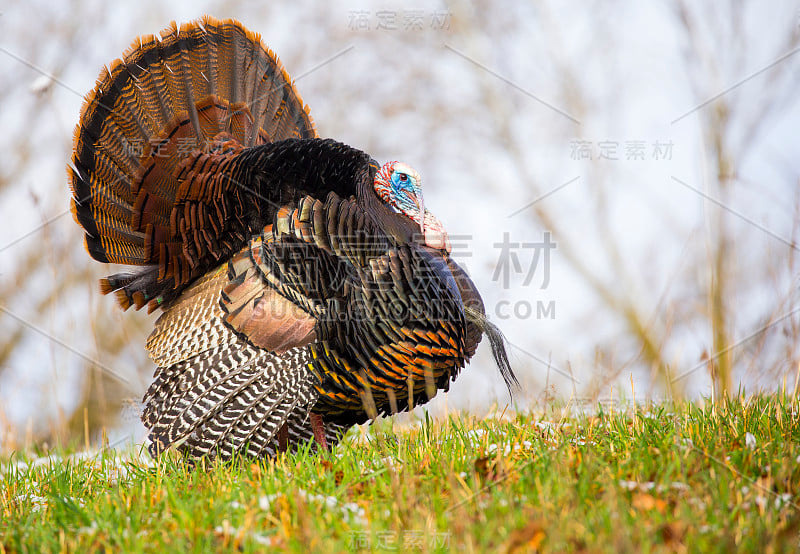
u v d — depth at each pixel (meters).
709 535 10.16
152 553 10.97
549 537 10.06
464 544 10.43
